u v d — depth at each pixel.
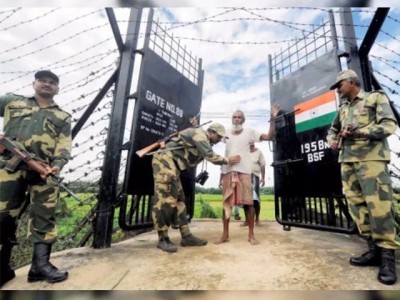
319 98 3.26
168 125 3.71
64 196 2.40
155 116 3.47
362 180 2.09
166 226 2.78
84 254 2.57
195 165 3.16
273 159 3.93
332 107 3.08
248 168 3.15
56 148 2.16
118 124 3.12
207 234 3.69
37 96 2.18
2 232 1.88
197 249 2.76
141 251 2.68
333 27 3.17
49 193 2.04
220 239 3.08
